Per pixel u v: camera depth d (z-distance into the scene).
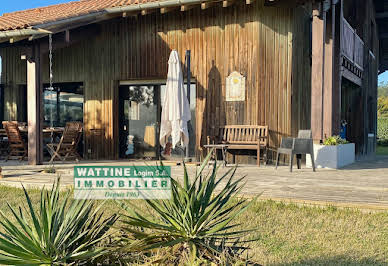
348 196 5.19
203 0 8.73
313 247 3.55
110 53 11.26
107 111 11.30
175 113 9.43
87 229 1.83
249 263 1.91
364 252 3.40
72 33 10.23
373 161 11.62
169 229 1.79
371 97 16.94
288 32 9.81
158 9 9.67
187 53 9.73
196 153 10.25
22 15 12.30
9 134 10.61
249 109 9.68
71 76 11.81
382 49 22.00
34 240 1.63
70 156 10.50
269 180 6.71
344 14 14.20
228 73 9.88
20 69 12.52
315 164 9.02
